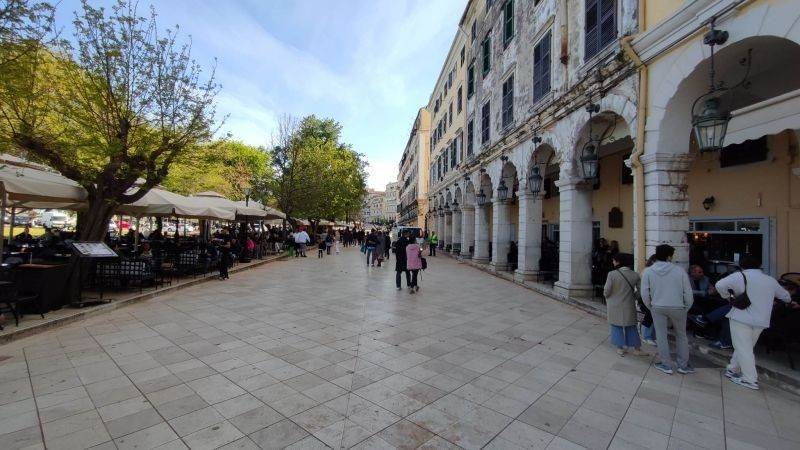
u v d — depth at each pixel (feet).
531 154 39.75
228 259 45.03
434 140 115.75
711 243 29.43
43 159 24.76
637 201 23.38
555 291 33.22
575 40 31.50
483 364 16.93
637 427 11.86
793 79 21.04
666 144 21.98
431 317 25.39
